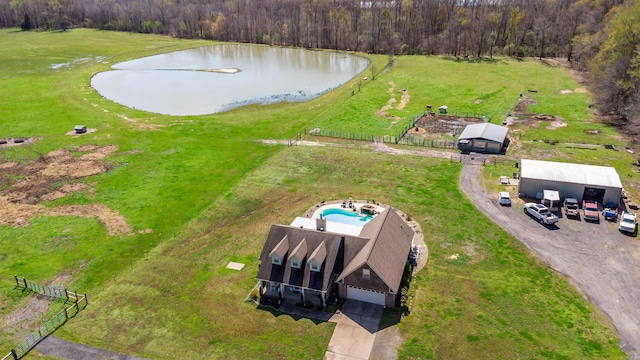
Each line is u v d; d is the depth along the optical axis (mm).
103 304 40531
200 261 46219
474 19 147000
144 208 56812
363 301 39750
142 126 86125
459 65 128500
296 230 41688
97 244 49750
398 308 38625
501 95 99688
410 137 77250
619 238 46688
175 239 50250
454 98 99500
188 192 60500
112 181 64125
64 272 45281
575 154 67438
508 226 49688
